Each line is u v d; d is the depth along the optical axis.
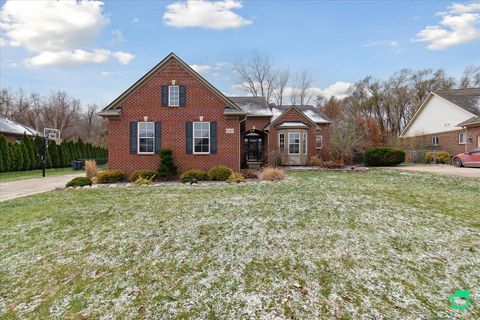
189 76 15.36
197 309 3.51
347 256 4.88
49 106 55.66
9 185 14.52
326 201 8.78
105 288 4.05
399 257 4.84
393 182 13.12
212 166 15.37
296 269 4.45
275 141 24.72
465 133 24.20
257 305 3.56
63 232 6.31
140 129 15.27
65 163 29.89
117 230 6.33
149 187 12.22
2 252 5.33
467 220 6.84
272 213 7.41
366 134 29.98
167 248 5.32
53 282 4.26
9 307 3.68
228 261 4.76
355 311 3.41
